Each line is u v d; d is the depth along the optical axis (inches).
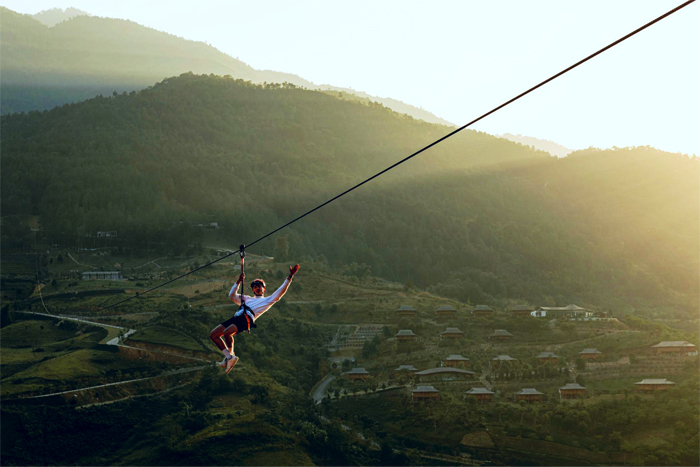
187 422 4330.7
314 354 6658.5
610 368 5782.5
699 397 4690.0
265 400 4872.0
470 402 5009.8
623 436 4340.6
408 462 4114.2
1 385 4655.5
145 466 3949.3
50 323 6825.8
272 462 3818.9
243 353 6033.5
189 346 5757.9
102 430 4448.8
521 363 5984.3
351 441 4256.9
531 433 4421.8
